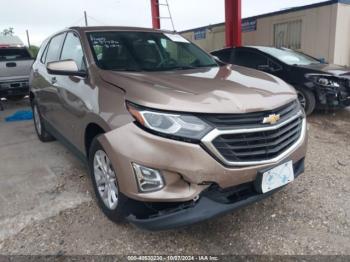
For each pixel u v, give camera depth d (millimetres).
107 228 2863
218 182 2311
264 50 7176
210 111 2262
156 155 2283
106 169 2830
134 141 2357
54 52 4449
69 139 3709
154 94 2422
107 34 3668
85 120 3043
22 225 2959
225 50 7914
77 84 3297
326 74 6016
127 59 3398
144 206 2455
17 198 3457
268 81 3002
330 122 6027
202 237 2717
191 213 2332
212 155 2254
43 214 3123
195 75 3045
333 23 12180
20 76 9109
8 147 5227
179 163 2260
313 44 12945
